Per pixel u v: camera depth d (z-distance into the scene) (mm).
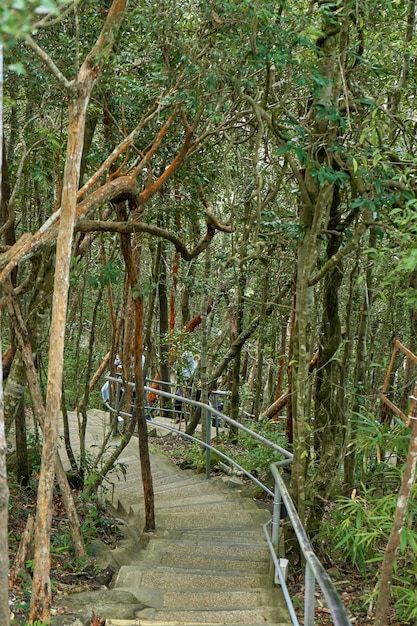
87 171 6703
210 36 4922
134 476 8656
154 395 13508
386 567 3348
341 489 5777
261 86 5859
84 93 3311
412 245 3947
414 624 4320
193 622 4129
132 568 5148
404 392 6320
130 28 5285
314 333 6160
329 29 5176
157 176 7383
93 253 9141
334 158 4922
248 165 8281
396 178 4723
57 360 3363
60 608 4141
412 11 5801
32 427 8352
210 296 10836
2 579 2672
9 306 4621
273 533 4969
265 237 7844
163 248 10633
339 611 2275
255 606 4555
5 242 6258
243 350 15430
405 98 6422
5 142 6328
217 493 7805
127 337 7227
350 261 6961
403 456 4723
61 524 5871
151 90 6148
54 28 5301
